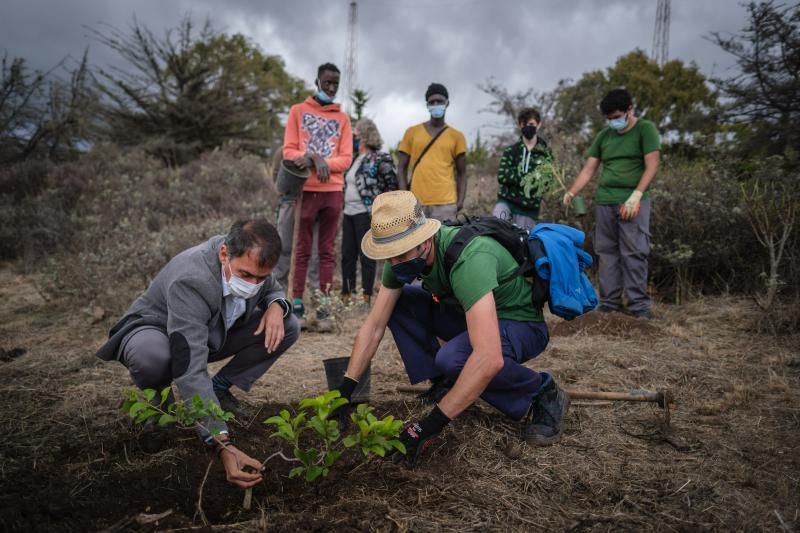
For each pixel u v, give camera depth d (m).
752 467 2.52
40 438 2.79
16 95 14.23
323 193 5.02
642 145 4.95
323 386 3.57
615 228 5.20
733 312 5.01
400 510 2.19
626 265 5.09
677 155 8.29
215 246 2.50
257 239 2.32
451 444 2.71
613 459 2.62
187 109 17.36
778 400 3.23
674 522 2.14
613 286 5.27
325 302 4.76
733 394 3.27
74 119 15.21
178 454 2.55
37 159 14.03
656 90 21.83
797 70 6.66
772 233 4.90
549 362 3.95
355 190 5.63
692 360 3.94
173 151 16.81
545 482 2.43
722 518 2.15
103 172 12.29
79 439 2.77
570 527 2.12
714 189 6.02
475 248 2.41
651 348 4.21
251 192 11.07
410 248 2.32
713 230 5.82
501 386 2.60
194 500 2.22
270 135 19.78
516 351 2.63
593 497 2.32
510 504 2.26
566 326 4.72
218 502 2.22
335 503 2.23
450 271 2.40
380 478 2.39
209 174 11.79
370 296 5.84
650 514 2.19
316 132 5.01
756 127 7.03
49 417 3.06
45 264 8.01
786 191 5.35
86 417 3.05
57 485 2.27
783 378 3.52
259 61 32.69
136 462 2.49
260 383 3.61
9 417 3.06
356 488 2.32
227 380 2.95
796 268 5.19
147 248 6.47
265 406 3.13
